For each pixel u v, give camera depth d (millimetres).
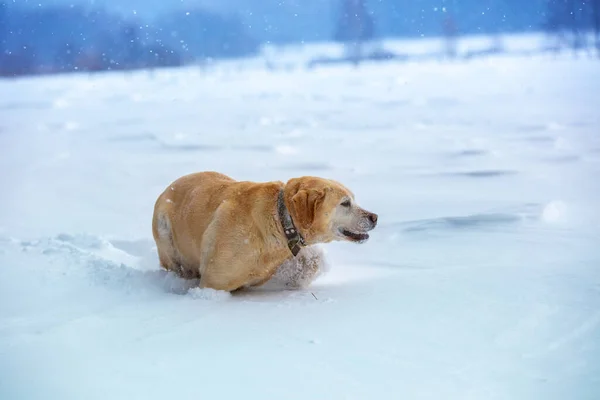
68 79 34812
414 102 18094
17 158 12094
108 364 3107
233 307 4004
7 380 2945
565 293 3990
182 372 2992
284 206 4398
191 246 4766
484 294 4027
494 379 2861
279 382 2869
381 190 8344
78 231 7023
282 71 33594
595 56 30922
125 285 4594
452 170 9406
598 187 7871
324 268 4684
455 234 6035
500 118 14438
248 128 14594
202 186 4848
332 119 15555
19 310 4062
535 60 31109
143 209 8023
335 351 3207
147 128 15195
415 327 3510
